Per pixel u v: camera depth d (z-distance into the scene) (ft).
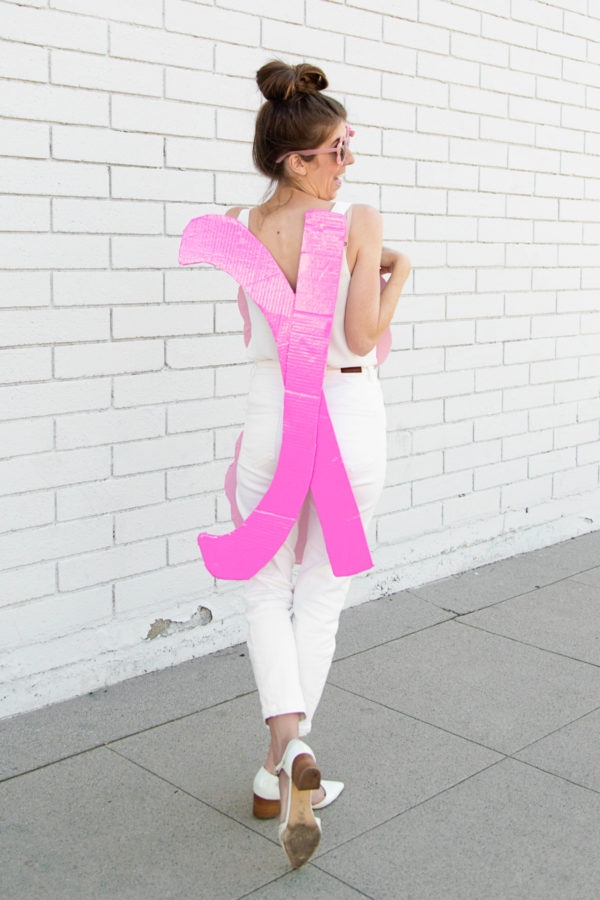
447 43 14.43
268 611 8.14
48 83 10.15
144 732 10.19
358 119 13.35
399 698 11.08
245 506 8.30
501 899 7.49
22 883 7.60
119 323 11.06
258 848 8.16
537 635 13.08
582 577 15.62
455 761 9.65
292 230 7.76
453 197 14.89
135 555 11.52
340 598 8.39
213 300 11.94
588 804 8.86
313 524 8.23
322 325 7.57
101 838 8.25
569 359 17.51
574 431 17.84
